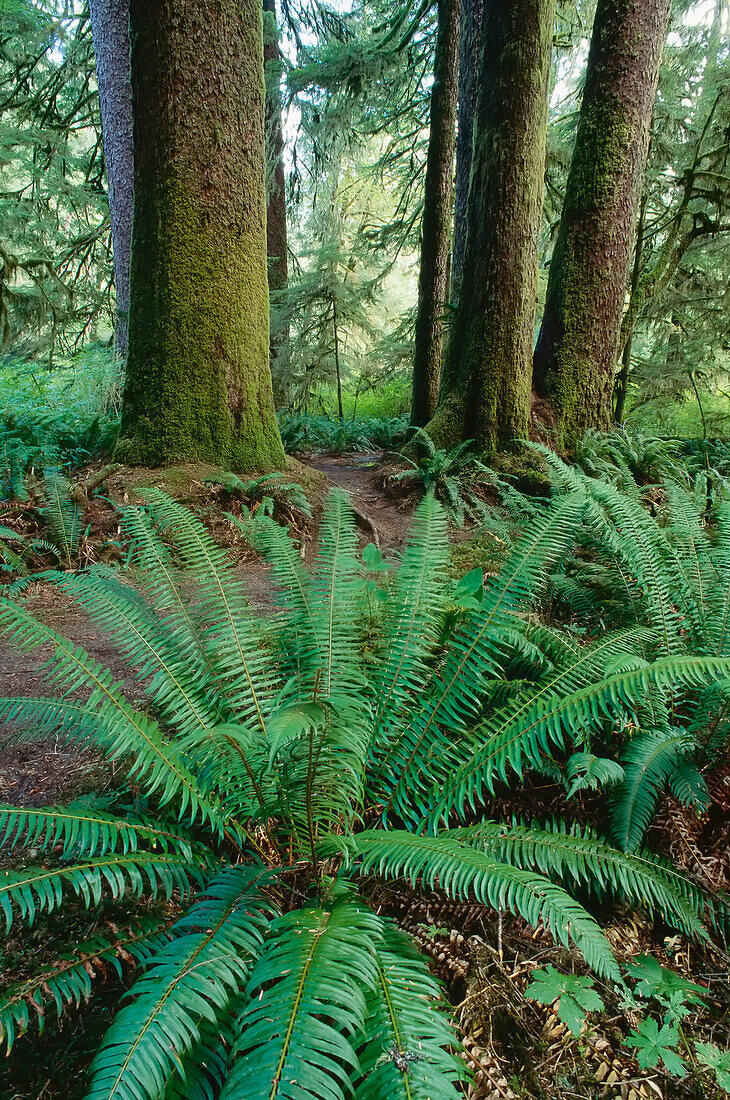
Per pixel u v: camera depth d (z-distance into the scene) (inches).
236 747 77.0
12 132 470.6
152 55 212.2
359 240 581.9
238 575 183.9
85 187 514.0
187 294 225.5
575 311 290.2
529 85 257.8
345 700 64.7
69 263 536.1
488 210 270.1
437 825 80.6
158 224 223.1
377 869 64.4
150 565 94.0
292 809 73.3
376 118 546.0
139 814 77.2
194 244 223.9
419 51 510.0
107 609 87.5
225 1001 48.2
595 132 278.1
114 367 355.9
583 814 84.5
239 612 88.2
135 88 218.8
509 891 58.0
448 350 301.1
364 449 483.8
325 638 81.0
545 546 86.8
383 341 599.5
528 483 261.6
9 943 66.2
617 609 120.0
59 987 52.2
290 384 593.9
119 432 238.8
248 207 232.1
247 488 215.3
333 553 86.4
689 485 228.1
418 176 575.8
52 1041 57.4
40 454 232.7
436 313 442.0
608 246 284.0
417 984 52.4
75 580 90.5
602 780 73.3
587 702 70.1
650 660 98.9
